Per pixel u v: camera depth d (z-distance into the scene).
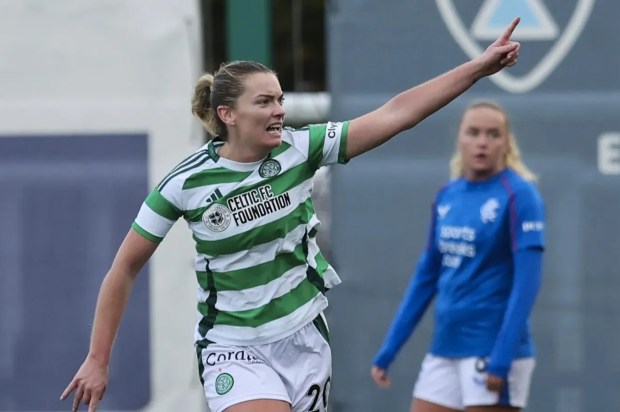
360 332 21.28
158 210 14.05
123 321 21.47
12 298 21.58
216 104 13.82
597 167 21.08
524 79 21.14
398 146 21.27
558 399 21.22
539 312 21.25
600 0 21.00
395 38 21.12
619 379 21.11
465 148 18.38
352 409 21.34
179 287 21.44
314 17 36.94
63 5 21.28
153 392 21.45
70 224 21.52
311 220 14.23
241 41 21.41
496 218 18.08
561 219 21.19
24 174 21.47
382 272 21.27
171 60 21.27
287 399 14.15
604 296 21.12
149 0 21.23
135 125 21.33
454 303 18.39
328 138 13.95
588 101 21.06
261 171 13.86
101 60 21.30
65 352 21.58
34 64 21.33
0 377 21.56
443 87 13.69
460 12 21.06
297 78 24.62
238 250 13.95
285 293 14.16
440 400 18.64
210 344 14.38
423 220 21.27
